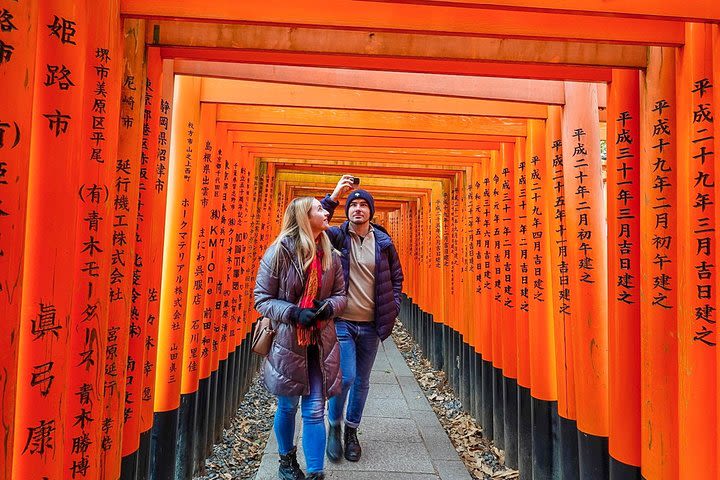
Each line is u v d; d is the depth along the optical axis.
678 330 1.74
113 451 1.74
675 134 1.81
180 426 3.16
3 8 0.98
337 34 1.86
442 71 2.10
